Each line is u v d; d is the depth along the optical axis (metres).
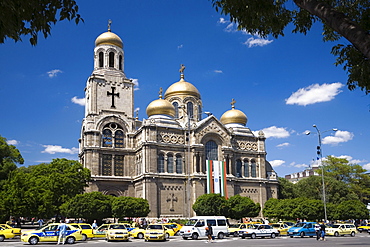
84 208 76.69
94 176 96.81
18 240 56.06
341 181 121.12
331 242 50.97
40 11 16.11
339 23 15.11
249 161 110.94
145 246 44.25
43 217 73.12
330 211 92.00
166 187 96.44
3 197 68.81
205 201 85.75
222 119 118.31
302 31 24.09
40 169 87.38
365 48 14.05
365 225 90.69
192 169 100.50
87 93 108.44
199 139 102.50
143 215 82.75
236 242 50.88
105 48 109.69
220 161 101.56
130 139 104.81
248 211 89.19
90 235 56.34
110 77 107.38
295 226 64.81
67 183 81.94
